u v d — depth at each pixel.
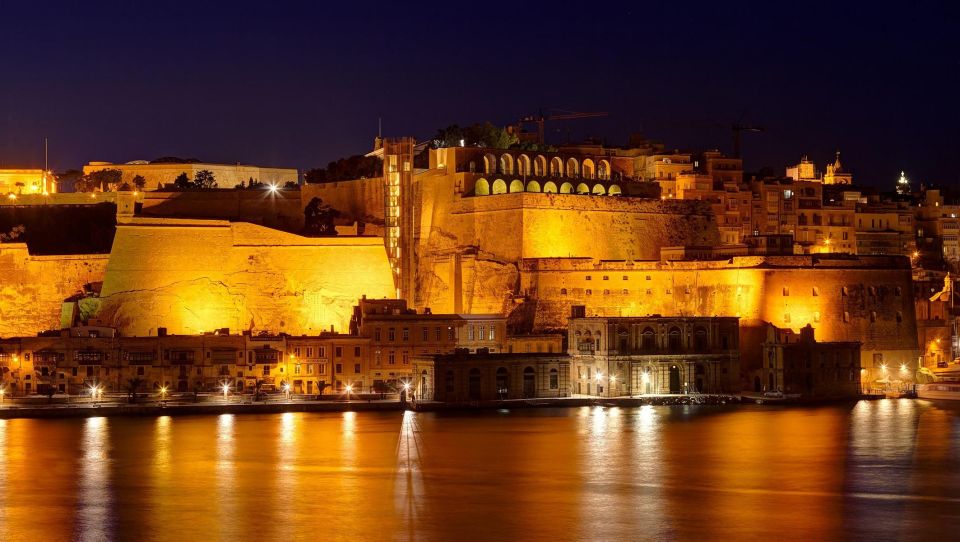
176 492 143.12
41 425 184.50
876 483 148.38
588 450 166.25
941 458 162.38
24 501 139.38
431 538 124.69
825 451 167.00
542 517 132.38
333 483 147.25
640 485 146.75
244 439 173.00
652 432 180.75
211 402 199.38
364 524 129.75
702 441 173.50
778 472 153.88
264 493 142.50
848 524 130.38
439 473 152.38
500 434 178.00
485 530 127.62
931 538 125.50
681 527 128.88
